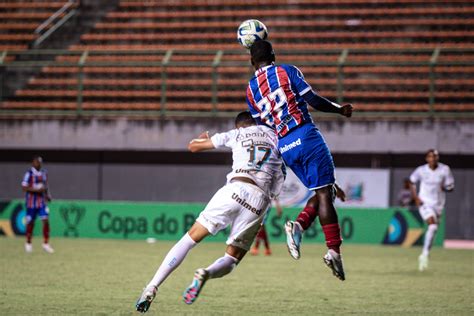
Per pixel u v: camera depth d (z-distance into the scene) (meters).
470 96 67.81
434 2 76.62
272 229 57.75
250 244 20.45
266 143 20.50
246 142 20.45
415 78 70.38
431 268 40.22
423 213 40.56
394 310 25.12
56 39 78.69
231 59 73.62
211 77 73.00
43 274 34.62
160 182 66.00
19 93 73.38
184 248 20.09
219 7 80.88
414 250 52.59
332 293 29.42
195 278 18.88
